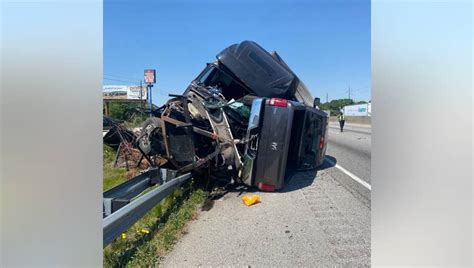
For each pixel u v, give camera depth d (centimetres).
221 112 573
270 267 302
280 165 545
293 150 730
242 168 554
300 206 485
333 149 1245
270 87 630
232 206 491
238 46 656
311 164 765
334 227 398
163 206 474
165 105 591
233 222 420
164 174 559
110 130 861
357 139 1694
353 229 391
